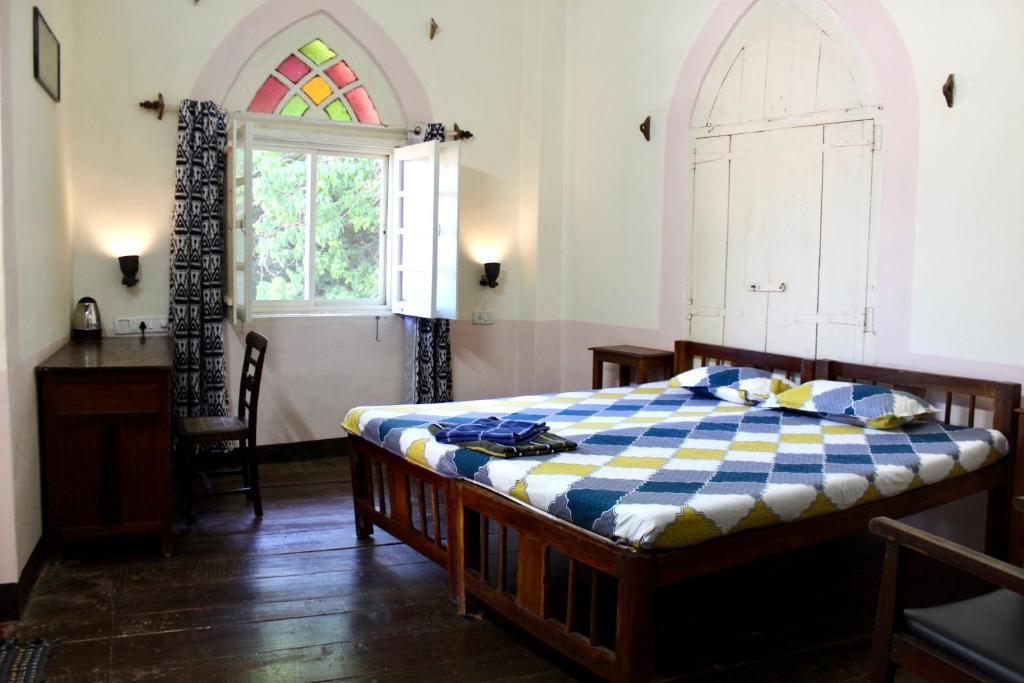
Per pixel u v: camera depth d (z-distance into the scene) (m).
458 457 2.98
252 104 5.08
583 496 2.46
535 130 5.79
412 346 5.50
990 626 1.96
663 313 5.18
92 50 4.60
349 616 2.99
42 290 3.60
